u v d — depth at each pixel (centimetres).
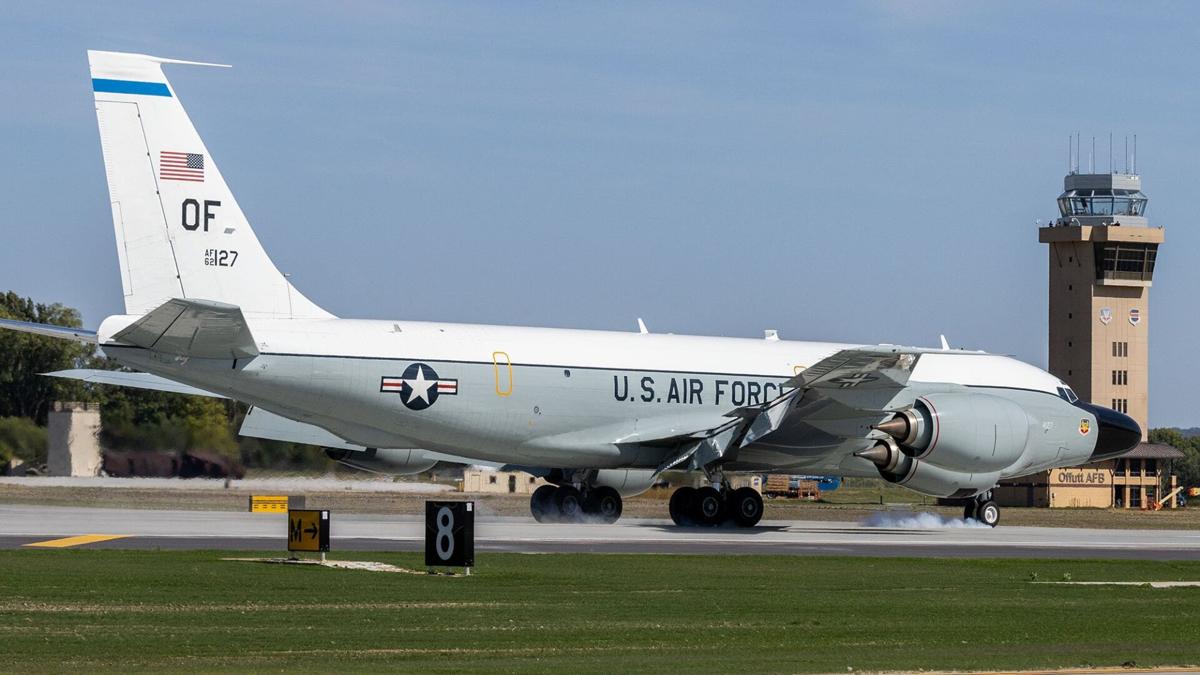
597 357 11038
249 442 13988
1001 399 11331
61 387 15588
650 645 4697
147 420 13838
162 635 4672
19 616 4966
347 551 7662
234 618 5081
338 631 4844
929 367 12100
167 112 9706
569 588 6291
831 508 17088
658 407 11200
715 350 11644
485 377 10519
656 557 7869
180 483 13712
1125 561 8506
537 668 4144
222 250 9856
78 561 6731
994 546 9712
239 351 9550
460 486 17988
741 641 4822
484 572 6806
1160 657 4519
